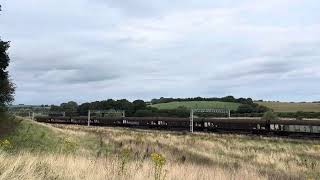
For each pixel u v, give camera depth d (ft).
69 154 54.75
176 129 259.60
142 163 48.19
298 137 179.73
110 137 168.86
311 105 467.11
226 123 226.99
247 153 120.57
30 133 137.08
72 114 524.52
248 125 210.18
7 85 152.76
